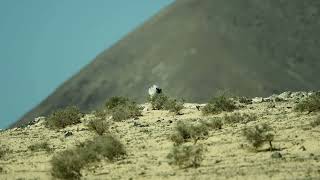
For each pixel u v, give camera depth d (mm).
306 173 70688
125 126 121812
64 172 77938
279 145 88125
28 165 90375
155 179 74125
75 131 122688
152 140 101938
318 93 133125
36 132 129375
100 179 75875
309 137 91188
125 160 87188
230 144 91375
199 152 81625
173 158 83938
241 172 73625
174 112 135750
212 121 108562
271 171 73000
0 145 113250
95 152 88125
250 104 137750
